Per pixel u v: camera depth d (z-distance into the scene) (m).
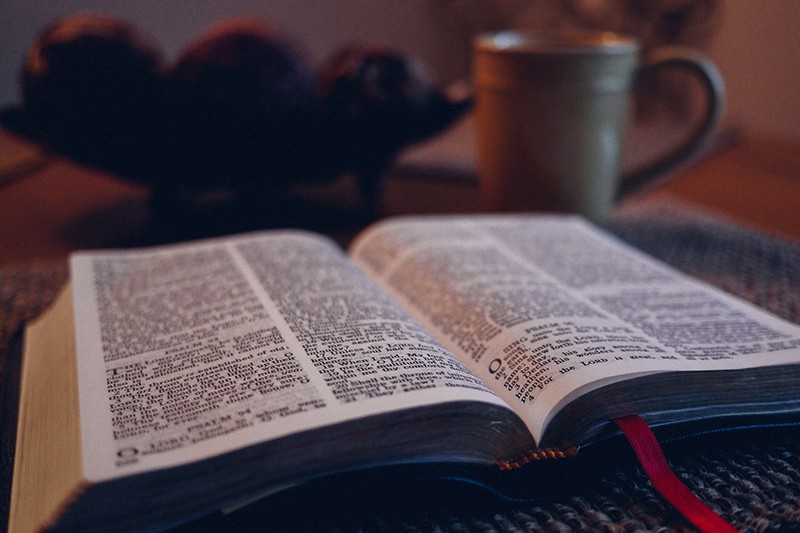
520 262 0.44
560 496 0.32
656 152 0.79
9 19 1.00
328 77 0.56
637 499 0.31
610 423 0.33
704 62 0.55
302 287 0.39
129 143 0.53
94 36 0.51
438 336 0.38
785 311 0.44
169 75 0.52
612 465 0.32
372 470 0.30
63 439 0.30
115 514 0.27
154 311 0.38
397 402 0.30
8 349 0.40
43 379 0.36
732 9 0.97
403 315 0.37
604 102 0.54
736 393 0.34
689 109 1.04
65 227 0.59
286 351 0.33
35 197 0.66
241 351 0.34
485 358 0.35
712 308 0.39
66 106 0.51
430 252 0.44
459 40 1.31
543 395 0.32
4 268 0.51
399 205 0.65
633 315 0.38
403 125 0.57
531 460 0.32
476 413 0.31
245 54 0.52
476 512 0.31
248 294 0.38
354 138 0.57
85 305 0.39
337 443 0.29
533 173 0.55
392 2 1.28
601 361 0.33
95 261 0.43
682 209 0.62
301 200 0.66
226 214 0.61
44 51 0.51
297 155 0.56
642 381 0.33
